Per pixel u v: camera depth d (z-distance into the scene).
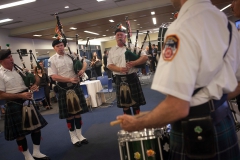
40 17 7.38
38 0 5.56
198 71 0.67
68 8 6.76
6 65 2.19
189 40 0.65
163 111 0.66
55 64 2.64
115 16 7.90
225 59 0.73
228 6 8.80
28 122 2.25
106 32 12.41
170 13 8.71
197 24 0.68
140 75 9.16
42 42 11.02
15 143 3.34
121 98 2.53
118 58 2.52
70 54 2.76
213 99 0.72
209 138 0.69
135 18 9.00
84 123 3.76
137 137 1.16
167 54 0.67
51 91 6.57
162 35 1.46
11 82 2.18
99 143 2.77
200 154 0.70
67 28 9.23
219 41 0.69
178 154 0.77
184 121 0.72
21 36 9.06
